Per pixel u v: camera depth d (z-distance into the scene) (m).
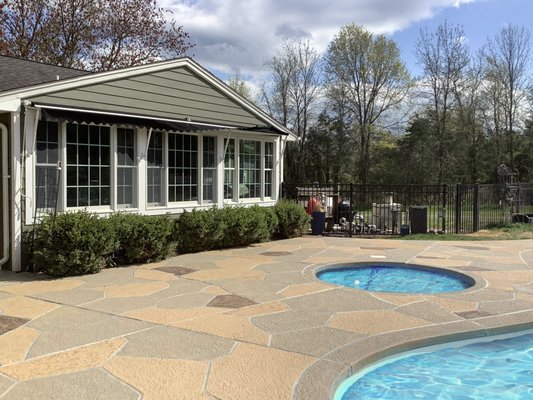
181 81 10.63
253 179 12.80
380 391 3.98
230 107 11.91
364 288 7.87
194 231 9.99
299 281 7.46
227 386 3.62
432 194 15.50
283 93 37.94
